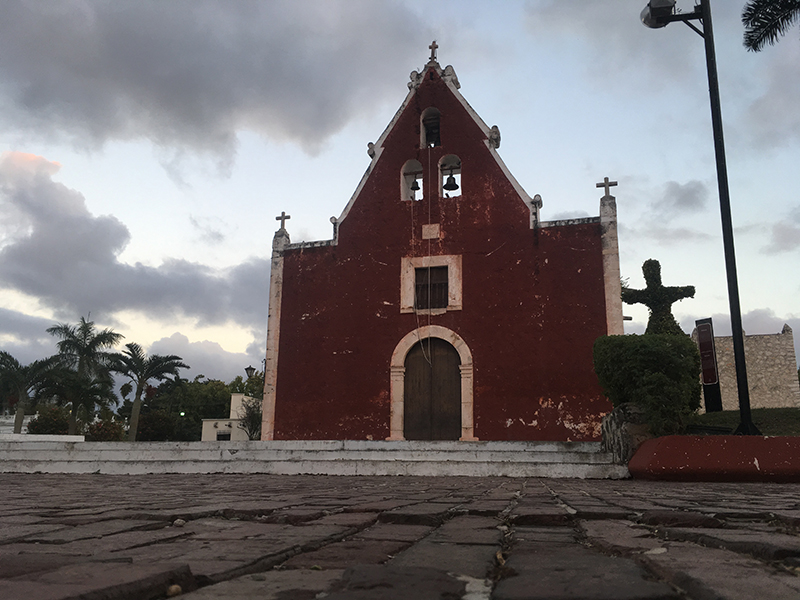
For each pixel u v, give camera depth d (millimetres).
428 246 16109
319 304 16531
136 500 4527
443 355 15547
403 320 15828
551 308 14867
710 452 8047
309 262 16906
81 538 2320
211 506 3762
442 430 15117
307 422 15852
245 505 3818
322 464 9789
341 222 16906
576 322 14617
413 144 16922
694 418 17000
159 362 36375
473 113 16656
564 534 2574
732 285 9156
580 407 14164
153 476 9633
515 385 14680
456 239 15945
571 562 1775
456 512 3480
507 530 2764
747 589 1321
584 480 8750
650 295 18672
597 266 14781
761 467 7773
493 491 5781
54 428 37719
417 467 9531
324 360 16125
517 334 14961
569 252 15055
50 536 2369
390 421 15266
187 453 11266
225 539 2287
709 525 2734
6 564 1649
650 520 2889
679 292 18531
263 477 9180
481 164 16266
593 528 2682
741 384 8922
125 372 36031
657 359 9719
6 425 44312
